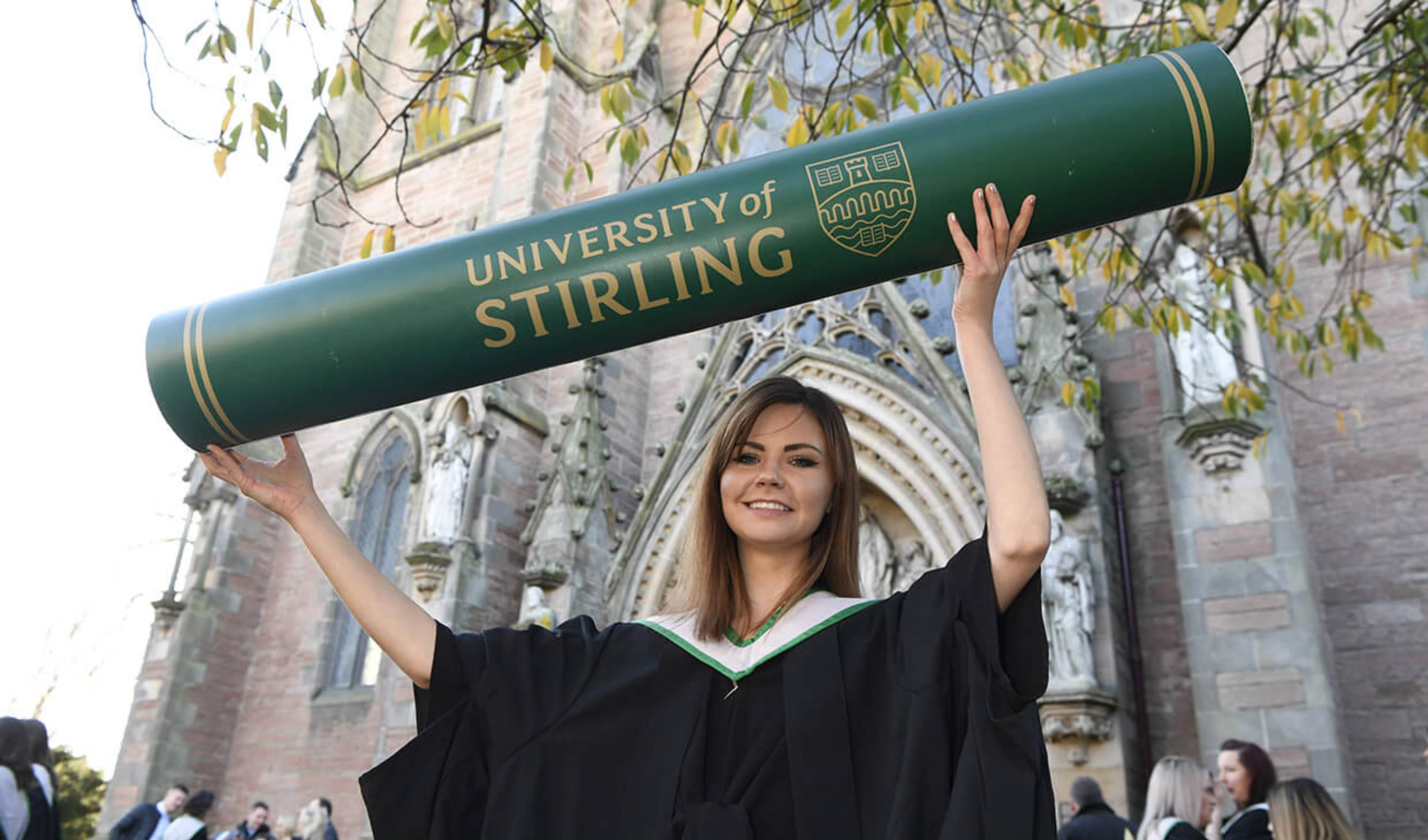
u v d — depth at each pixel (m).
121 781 17.25
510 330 1.83
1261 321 9.19
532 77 20.20
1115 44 9.94
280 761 17.44
